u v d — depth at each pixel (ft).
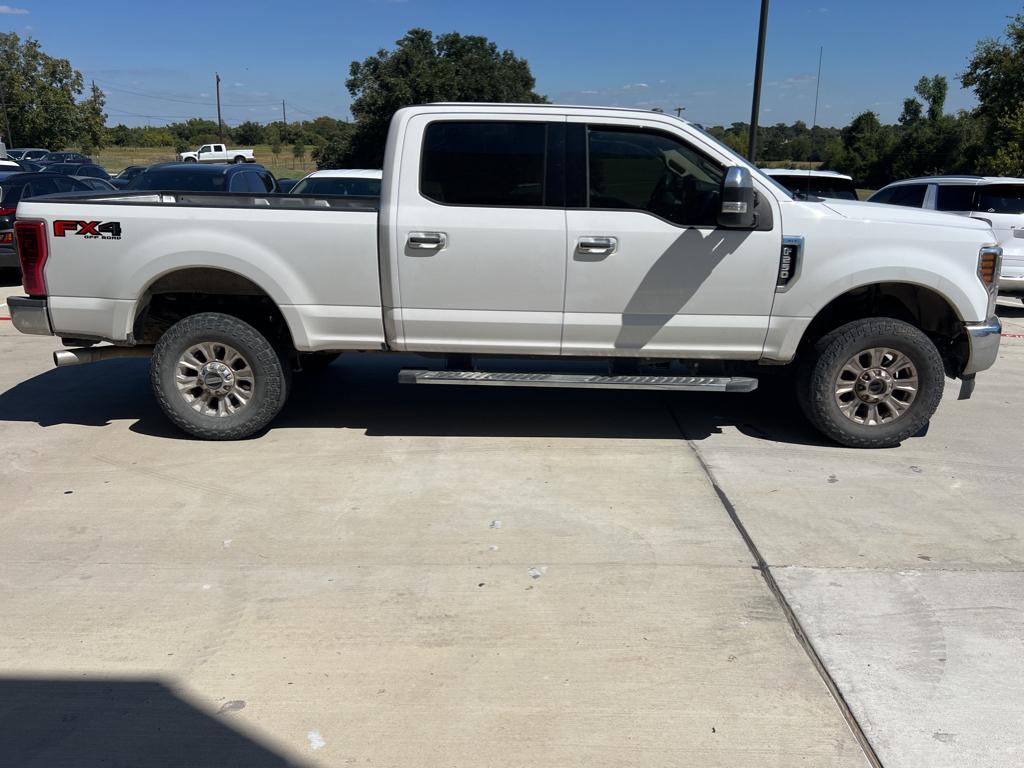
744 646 10.84
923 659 10.59
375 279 17.01
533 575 12.62
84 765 8.68
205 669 10.29
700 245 16.55
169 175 38.83
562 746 9.00
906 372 17.63
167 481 16.08
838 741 9.12
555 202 16.60
